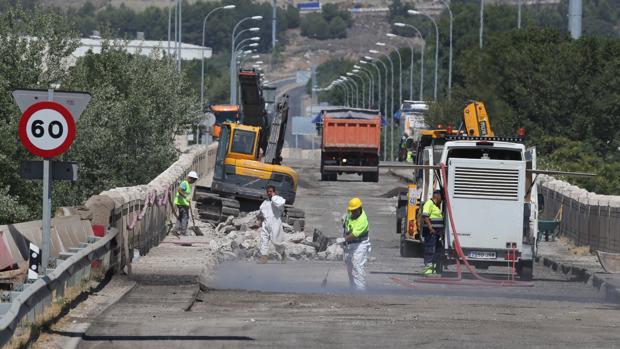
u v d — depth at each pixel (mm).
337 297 52125
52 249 49625
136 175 121688
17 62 87812
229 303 48812
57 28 90562
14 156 83375
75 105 43312
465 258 64312
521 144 65750
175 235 88562
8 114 85188
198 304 48219
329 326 41625
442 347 37562
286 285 61062
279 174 106750
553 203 102688
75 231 54375
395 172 194500
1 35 87812
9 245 47031
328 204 133000
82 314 43500
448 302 51406
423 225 66625
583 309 50031
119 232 60688
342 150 169625
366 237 58281
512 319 45344
